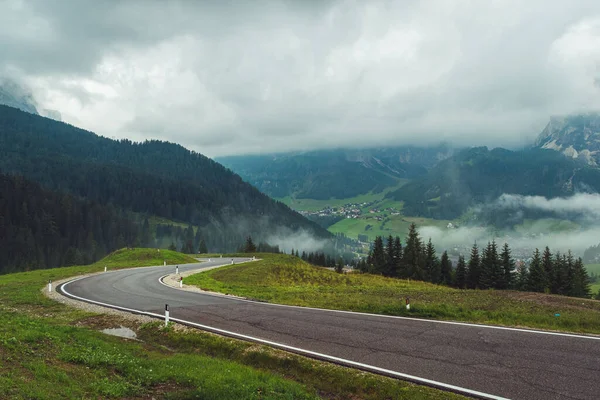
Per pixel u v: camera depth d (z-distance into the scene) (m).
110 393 9.03
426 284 53.22
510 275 80.31
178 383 10.20
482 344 12.36
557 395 8.66
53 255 132.75
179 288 29.67
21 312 20.53
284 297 23.47
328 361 11.42
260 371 11.17
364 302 20.06
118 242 160.12
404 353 11.76
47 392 8.16
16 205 144.88
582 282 77.88
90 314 19.80
